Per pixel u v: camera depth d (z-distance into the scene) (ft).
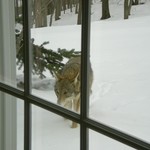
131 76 6.64
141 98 6.46
